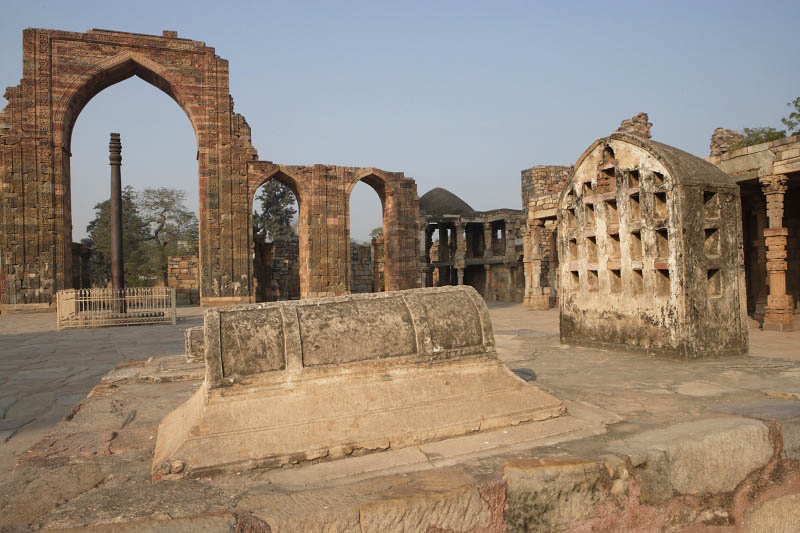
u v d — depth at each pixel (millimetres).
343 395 3496
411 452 3307
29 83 22656
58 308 14609
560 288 8672
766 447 3744
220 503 2645
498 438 3510
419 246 28938
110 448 3580
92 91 24641
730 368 6055
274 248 35594
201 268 25094
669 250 6832
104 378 6051
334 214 27391
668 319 6855
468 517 2777
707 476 3475
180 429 3369
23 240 22344
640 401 4512
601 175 7863
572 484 3010
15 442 4160
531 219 22312
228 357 3410
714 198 7004
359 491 2750
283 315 3705
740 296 7113
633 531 3225
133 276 42594
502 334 10750
